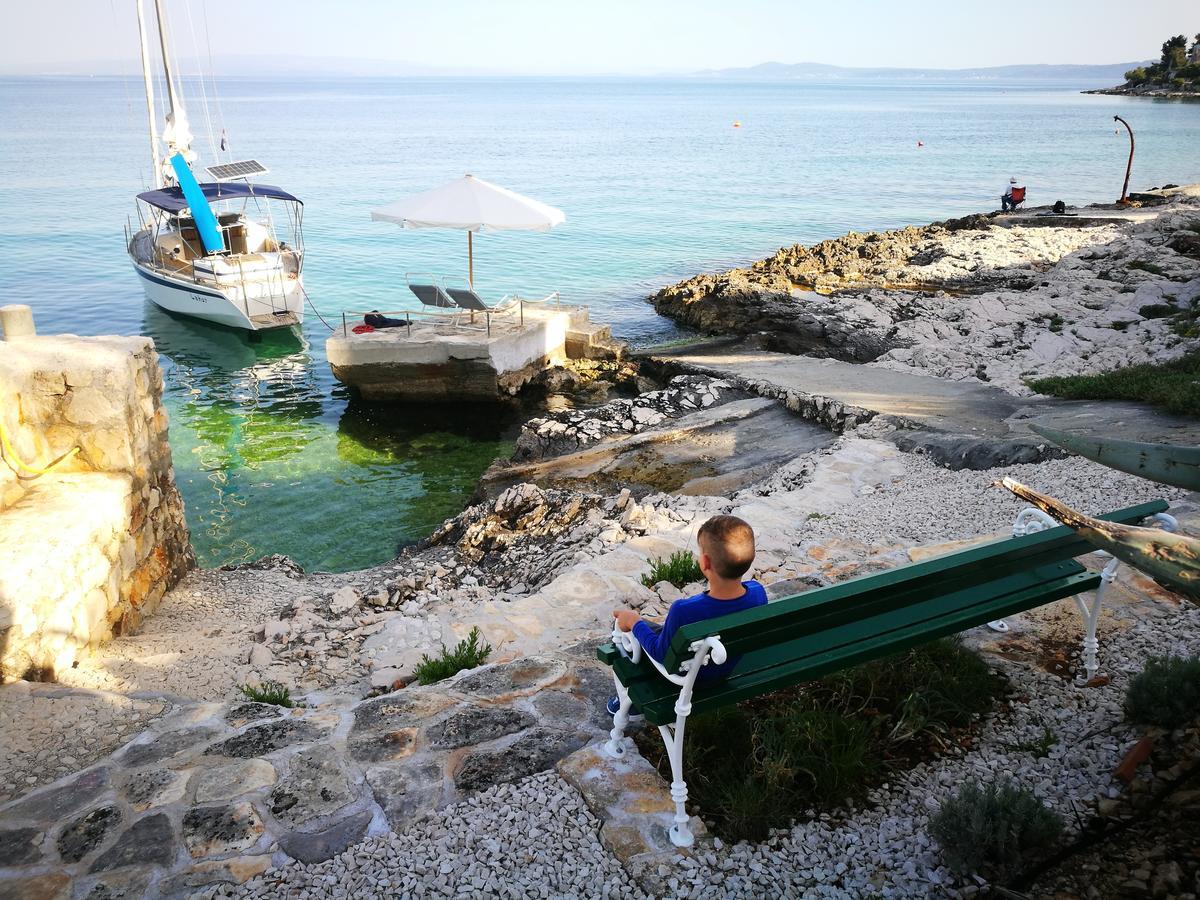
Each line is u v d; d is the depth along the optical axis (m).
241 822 3.66
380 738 4.31
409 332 18.06
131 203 48.44
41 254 35.12
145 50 28.31
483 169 68.56
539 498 11.12
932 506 9.05
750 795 3.58
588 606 7.00
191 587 8.99
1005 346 18.00
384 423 17.12
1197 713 3.95
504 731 4.33
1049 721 4.21
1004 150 85.06
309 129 123.06
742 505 10.00
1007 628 5.10
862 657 3.77
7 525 6.27
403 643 6.91
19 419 7.03
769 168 69.38
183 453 15.54
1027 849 3.26
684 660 3.37
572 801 3.70
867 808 3.68
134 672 6.25
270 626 7.40
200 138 103.06
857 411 13.72
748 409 15.20
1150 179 61.12
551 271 32.69
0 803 4.20
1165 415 11.44
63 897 3.26
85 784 4.06
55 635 5.99
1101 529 2.72
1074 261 26.36
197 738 4.56
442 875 3.30
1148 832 3.36
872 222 44.25
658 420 15.00
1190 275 23.19
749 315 23.08
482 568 9.77
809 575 6.28
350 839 3.55
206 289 23.41
